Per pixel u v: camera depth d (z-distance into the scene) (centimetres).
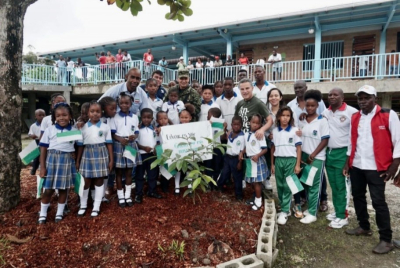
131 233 267
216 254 254
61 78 1313
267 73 1201
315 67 1047
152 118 353
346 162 327
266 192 405
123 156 317
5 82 306
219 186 393
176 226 283
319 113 399
